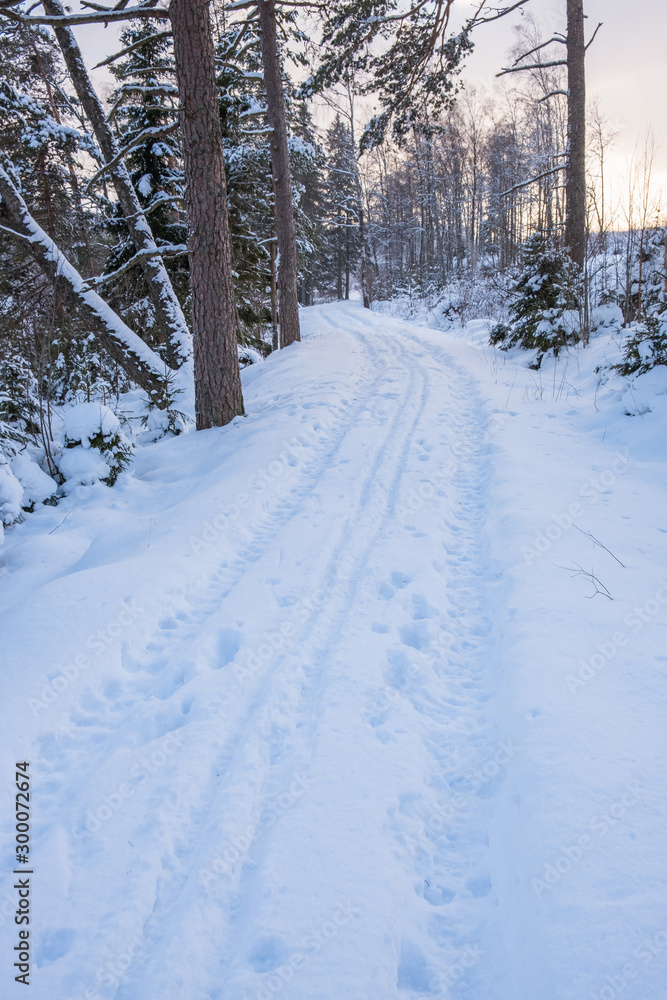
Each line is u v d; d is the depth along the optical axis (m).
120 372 12.36
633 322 10.27
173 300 10.09
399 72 8.28
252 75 11.94
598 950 1.62
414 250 37.62
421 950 1.90
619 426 6.29
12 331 8.16
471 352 11.70
